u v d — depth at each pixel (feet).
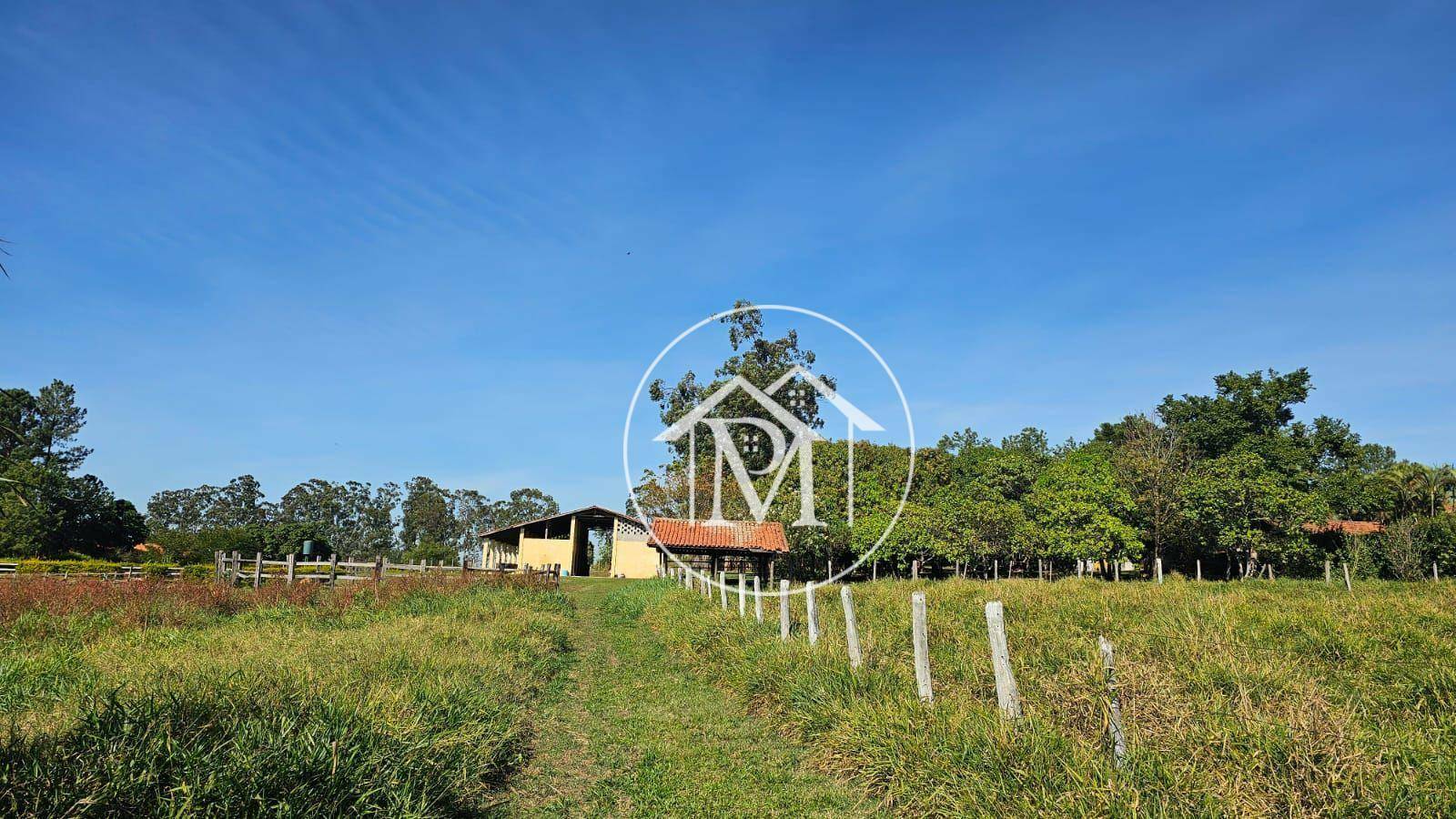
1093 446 168.96
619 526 141.28
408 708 20.36
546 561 144.77
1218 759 16.57
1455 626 33.40
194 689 17.54
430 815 15.92
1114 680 18.75
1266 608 38.60
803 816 18.72
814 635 31.53
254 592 53.88
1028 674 24.53
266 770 14.21
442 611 50.88
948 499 108.27
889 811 18.65
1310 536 124.26
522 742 24.18
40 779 12.81
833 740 22.22
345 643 32.09
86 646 32.37
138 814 12.81
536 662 36.65
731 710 29.55
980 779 16.66
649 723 27.50
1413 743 17.88
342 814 14.35
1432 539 104.17
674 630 47.14
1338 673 27.89
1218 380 161.27
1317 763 15.89
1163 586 58.85
